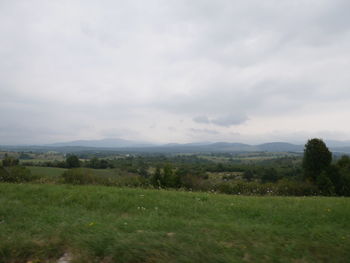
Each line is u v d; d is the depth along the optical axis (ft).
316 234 17.84
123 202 27.09
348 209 25.90
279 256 14.43
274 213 24.43
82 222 19.77
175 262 13.35
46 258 14.07
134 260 13.66
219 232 17.78
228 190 60.03
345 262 14.03
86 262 13.61
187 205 27.45
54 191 31.22
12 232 17.22
